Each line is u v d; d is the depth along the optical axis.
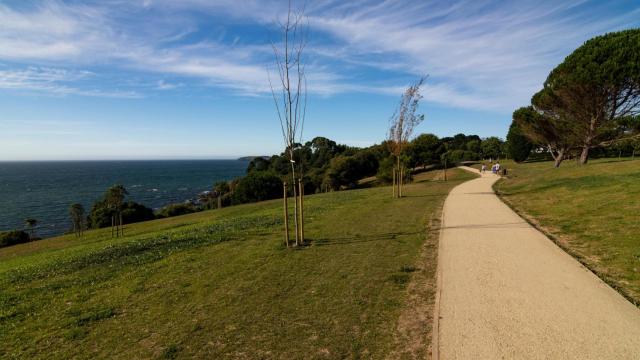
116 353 4.78
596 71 23.67
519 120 33.34
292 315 5.50
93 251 12.57
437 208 14.97
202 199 66.00
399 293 6.12
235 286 6.88
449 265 7.36
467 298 5.75
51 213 61.09
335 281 6.81
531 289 5.99
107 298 6.86
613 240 8.20
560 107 28.08
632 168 17.81
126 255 10.45
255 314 5.61
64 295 7.27
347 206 17.08
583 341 4.38
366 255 8.41
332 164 60.41
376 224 12.02
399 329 4.91
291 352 4.49
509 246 8.59
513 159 62.62
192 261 8.92
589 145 28.20
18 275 9.81
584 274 6.56
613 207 10.96
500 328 4.77
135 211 41.53
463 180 31.72
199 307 6.04
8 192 96.19
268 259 8.53
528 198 16.30
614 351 4.16
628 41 23.55
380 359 4.24
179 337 5.06
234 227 13.93
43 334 5.51
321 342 4.68
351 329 4.98
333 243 9.72
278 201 29.09
